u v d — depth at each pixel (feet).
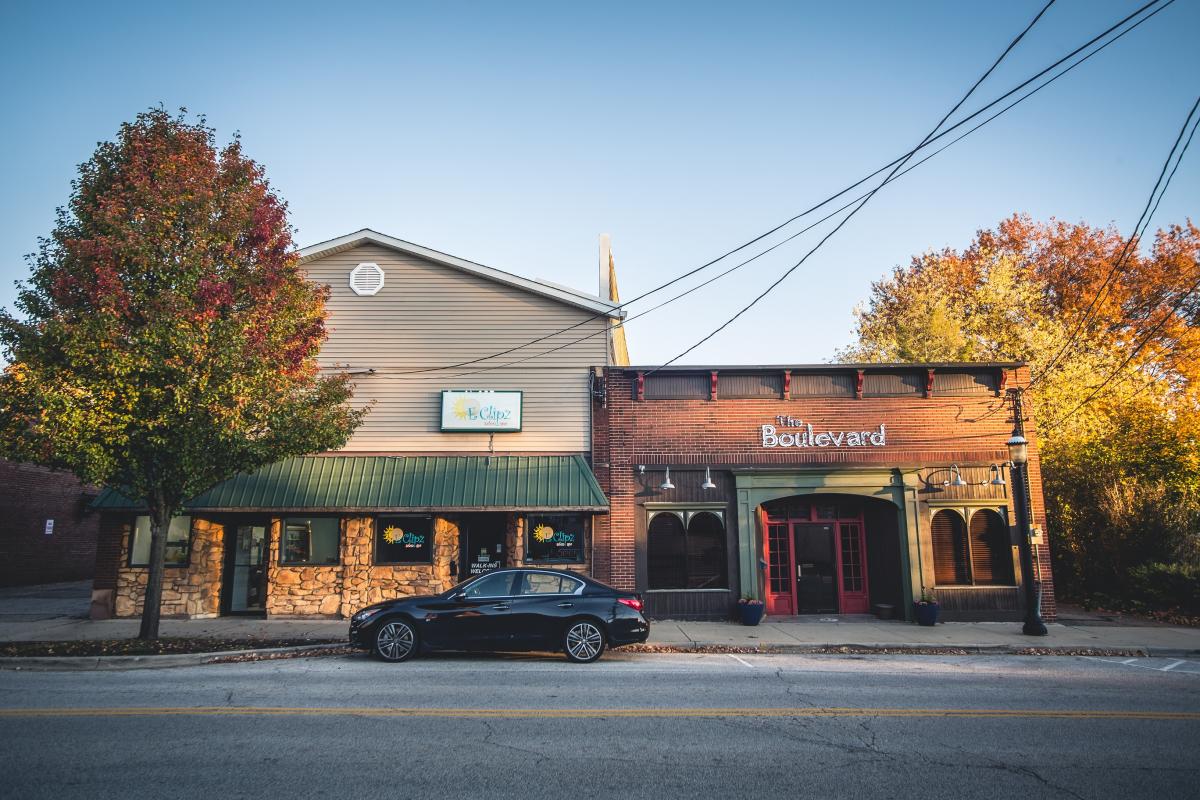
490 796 19.29
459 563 60.29
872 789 20.12
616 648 45.78
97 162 45.39
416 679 34.53
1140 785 20.62
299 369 48.44
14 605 65.87
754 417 61.36
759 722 26.84
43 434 40.78
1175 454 73.46
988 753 23.41
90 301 42.09
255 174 47.29
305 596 57.72
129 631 50.80
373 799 18.98
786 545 62.08
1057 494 73.56
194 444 43.62
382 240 63.46
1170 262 110.63
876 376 62.18
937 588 58.70
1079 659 43.80
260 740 24.04
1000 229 125.70
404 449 61.21
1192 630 53.88
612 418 61.26
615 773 21.17
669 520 60.13
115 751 22.76
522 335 63.10
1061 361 94.02
